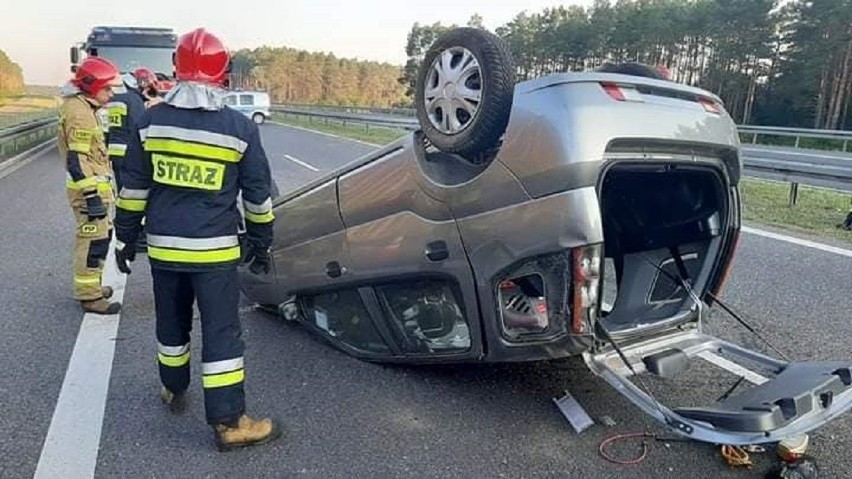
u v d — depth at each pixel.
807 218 8.70
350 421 3.51
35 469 3.04
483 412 3.61
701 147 3.30
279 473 3.04
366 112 34.38
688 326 3.76
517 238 3.09
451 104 3.28
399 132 25.69
